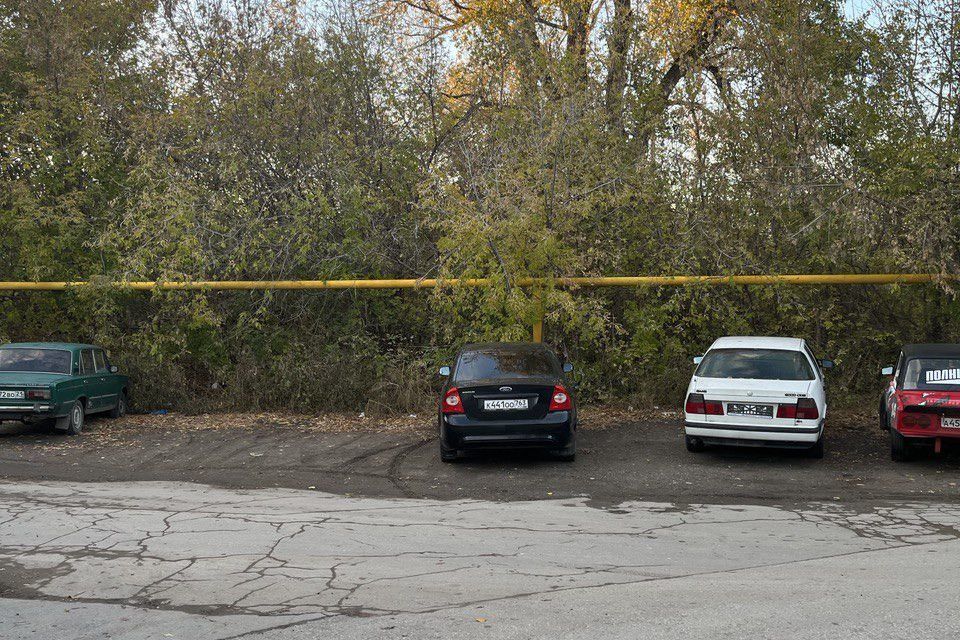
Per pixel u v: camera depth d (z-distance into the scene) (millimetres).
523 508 8422
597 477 9891
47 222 15969
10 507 8453
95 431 13266
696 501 8711
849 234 13328
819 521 7816
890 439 11469
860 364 14633
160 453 11547
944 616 5117
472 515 8117
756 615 5180
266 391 15070
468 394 10367
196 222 15445
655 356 14922
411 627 5059
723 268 14148
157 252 15578
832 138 14922
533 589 5781
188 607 5465
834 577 6004
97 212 16875
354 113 16719
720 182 14570
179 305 15742
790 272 14508
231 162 15906
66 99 16828
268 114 16266
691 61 15102
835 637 4793
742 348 11453
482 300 14484
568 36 17547
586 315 14555
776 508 8367
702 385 10695
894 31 14602
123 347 16047
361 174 15867
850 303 14625
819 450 10781
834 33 15242
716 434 10438
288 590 5801
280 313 16031
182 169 16359
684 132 14898
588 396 14922
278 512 8258
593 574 6137
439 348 15234
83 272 16547
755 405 10320
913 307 14570
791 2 14703
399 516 8078
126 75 18047
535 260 13945
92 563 6480
